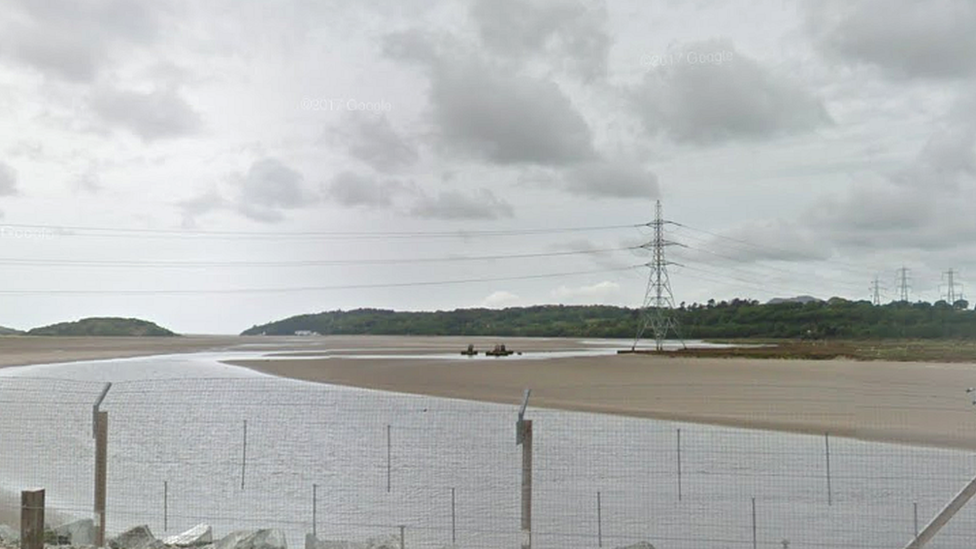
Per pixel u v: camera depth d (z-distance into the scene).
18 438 24.12
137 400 35.94
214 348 124.06
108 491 17.28
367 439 24.83
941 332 127.62
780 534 13.69
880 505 15.95
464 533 13.82
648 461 21.33
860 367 68.06
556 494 17.16
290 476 19.06
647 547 11.97
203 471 19.66
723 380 53.16
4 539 11.05
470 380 52.41
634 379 53.22
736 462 21.08
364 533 13.92
